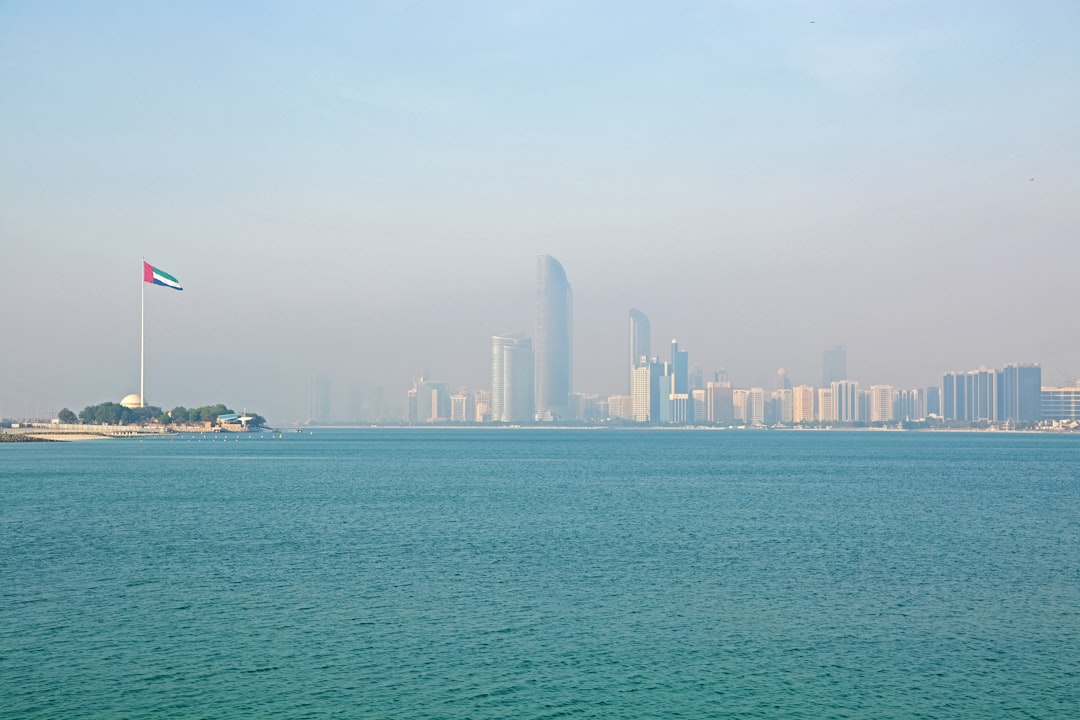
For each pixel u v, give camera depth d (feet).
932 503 413.59
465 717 133.59
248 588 211.20
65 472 599.98
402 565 241.35
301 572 231.09
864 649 165.07
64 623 179.11
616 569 236.63
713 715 135.03
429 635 172.14
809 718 133.80
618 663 156.87
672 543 281.54
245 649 162.91
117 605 193.88
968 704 138.72
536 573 230.89
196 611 188.96
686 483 539.29
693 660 158.61
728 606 195.52
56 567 236.63
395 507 386.52
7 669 151.84
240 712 134.41
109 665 154.10
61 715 132.67
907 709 136.98
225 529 310.65
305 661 156.87
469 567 238.68
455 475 604.90
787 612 190.49
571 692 143.54
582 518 346.95
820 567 240.73
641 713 135.64
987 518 352.08
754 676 150.82
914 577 227.40
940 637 172.35
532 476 598.34
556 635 172.65
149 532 301.84
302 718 132.46
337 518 343.87
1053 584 219.20
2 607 191.72
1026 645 167.22
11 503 394.93
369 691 143.13
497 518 345.92
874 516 357.41
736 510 378.73
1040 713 135.33
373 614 187.32
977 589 213.66
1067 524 333.01
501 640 169.48
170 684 145.28
